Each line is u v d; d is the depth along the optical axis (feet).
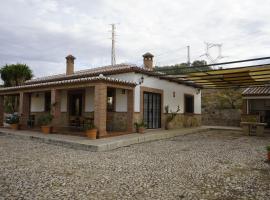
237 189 14.02
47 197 12.51
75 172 17.44
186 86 56.03
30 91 44.24
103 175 16.71
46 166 19.16
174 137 40.40
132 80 39.06
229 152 26.04
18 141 33.68
